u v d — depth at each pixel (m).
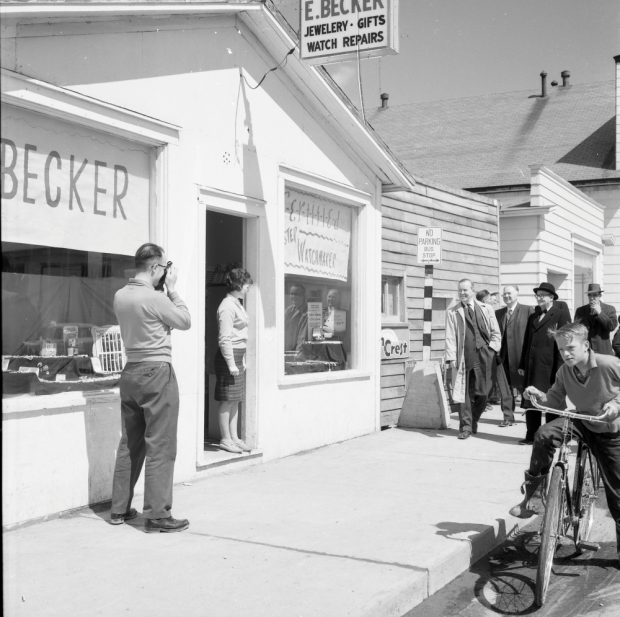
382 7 7.36
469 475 7.15
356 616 3.69
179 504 5.83
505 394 10.40
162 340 5.07
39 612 3.63
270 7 7.17
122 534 4.98
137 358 5.03
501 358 9.92
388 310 10.70
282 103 7.95
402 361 10.64
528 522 6.04
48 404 5.24
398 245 10.72
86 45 5.59
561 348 4.54
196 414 6.69
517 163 22.36
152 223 6.37
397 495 6.27
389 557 4.58
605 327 9.59
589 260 20.83
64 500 5.40
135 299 4.99
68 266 5.60
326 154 8.77
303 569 4.34
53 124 5.47
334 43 7.52
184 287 6.57
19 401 5.10
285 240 8.25
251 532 5.09
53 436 5.30
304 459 7.88
